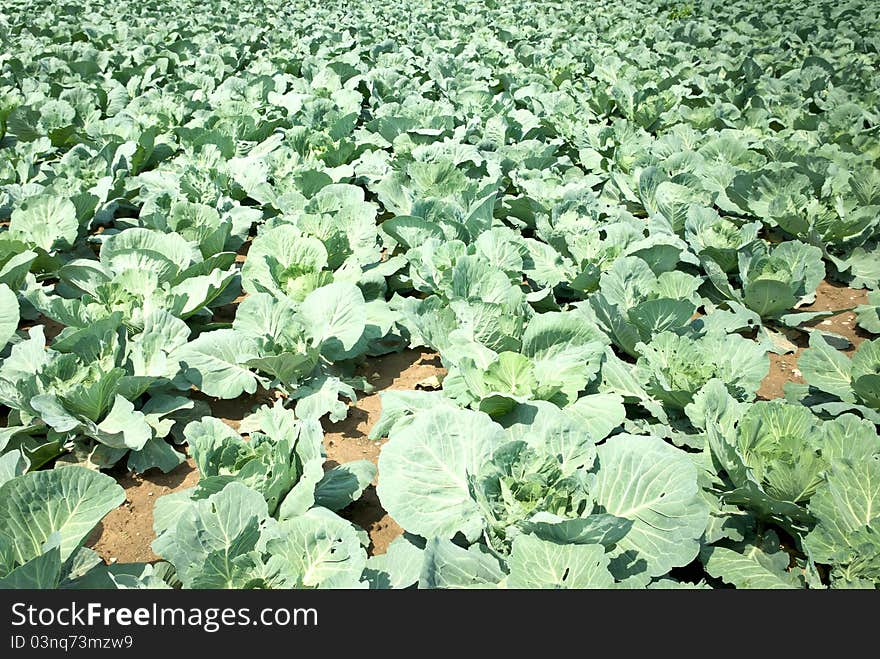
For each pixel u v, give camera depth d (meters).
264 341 5.94
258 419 5.83
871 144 11.34
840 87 14.58
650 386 5.60
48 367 5.30
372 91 14.23
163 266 6.86
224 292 7.69
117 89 13.58
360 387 6.35
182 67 15.99
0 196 8.69
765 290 7.19
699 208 8.38
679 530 4.19
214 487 4.39
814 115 12.16
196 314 7.20
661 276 6.75
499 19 24.16
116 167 9.99
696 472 4.38
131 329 6.36
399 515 4.34
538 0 29.17
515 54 18.75
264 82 14.01
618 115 14.44
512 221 9.41
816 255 7.66
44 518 3.93
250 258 7.03
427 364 6.89
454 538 4.53
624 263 6.82
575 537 3.95
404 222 7.58
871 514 4.26
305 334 6.04
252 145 11.52
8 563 3.78
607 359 5.88
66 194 8.59
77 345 5.62
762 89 14.73
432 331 6.25
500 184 9.61
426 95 15.52
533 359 5.83
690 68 16.47
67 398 5.11
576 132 11.66
